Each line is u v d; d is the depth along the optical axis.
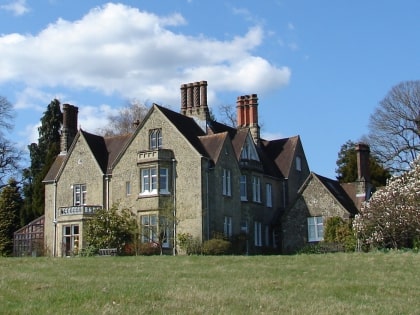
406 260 30.39
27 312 16.92
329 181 52.16
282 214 53.97
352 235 46.00
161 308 17.88
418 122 62.28
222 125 55.38
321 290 22.23
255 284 23.22
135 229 46.81
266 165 56.62
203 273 26.41
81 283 22.59
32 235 56.94
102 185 51.28
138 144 50.16
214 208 47.72
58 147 68.12
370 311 18.30
